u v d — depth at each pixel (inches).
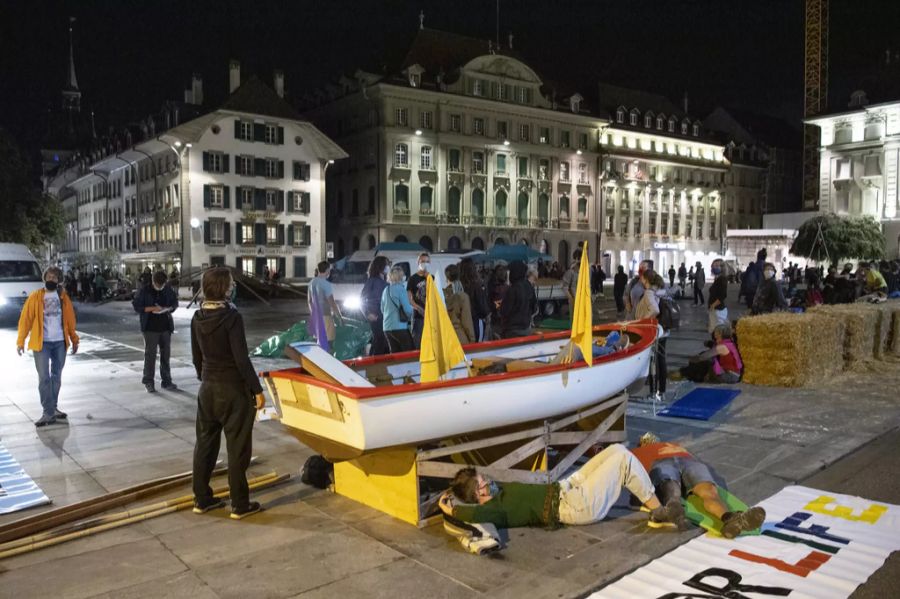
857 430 301.4
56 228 1510.8
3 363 546.9
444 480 218.5
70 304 333.7
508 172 2309.3
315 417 203.8
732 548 181.9
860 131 2438.5
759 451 270.1
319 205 1972.2
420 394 193.6
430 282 226.1
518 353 311.3
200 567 173.6
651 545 184.7
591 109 2610.7
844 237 1894.7
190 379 452.8
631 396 373.7
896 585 161.0
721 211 3063.5
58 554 181.8
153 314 406.9
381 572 170.4
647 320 334.3
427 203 2132.1
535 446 223.9
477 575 168.4
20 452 276.5
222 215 1806.1
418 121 2102.6
